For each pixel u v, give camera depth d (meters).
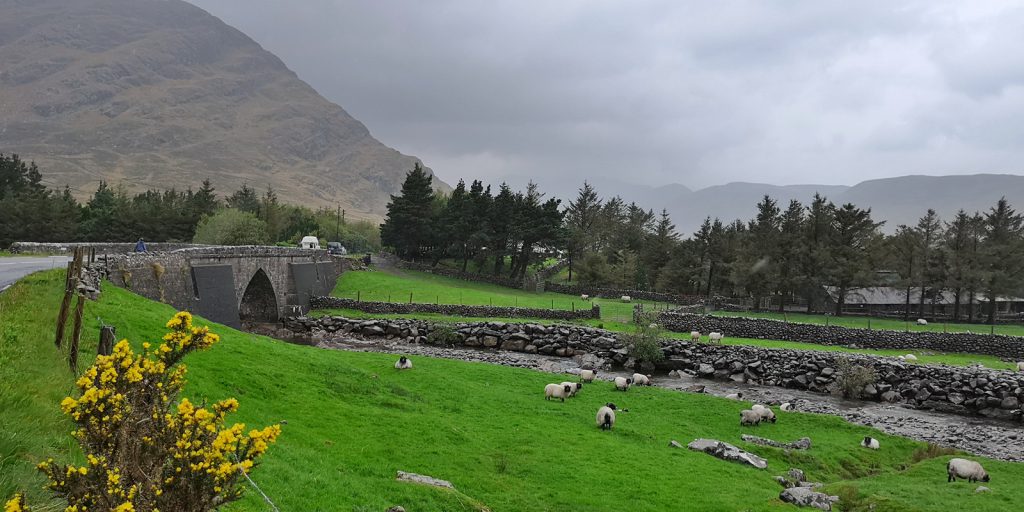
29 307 26.70
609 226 155.38
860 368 56.78
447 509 20.27
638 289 123.19
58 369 19.31
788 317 94.25
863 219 101.38
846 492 28.91
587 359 66.38
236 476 10.01
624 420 39.34
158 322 34.28
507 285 116.62
